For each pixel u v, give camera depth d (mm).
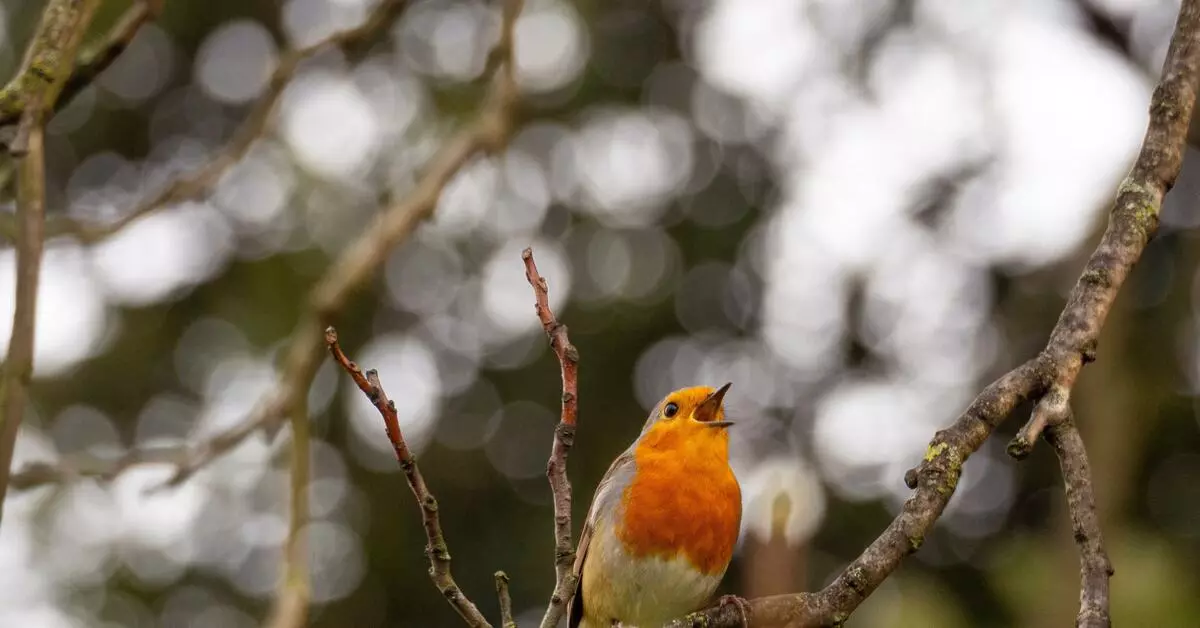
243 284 13562
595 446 14469
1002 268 14680
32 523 12789
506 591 4879
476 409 14562
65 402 13625
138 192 14758
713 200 15242
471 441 14492
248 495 13477
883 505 13570
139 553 13203
